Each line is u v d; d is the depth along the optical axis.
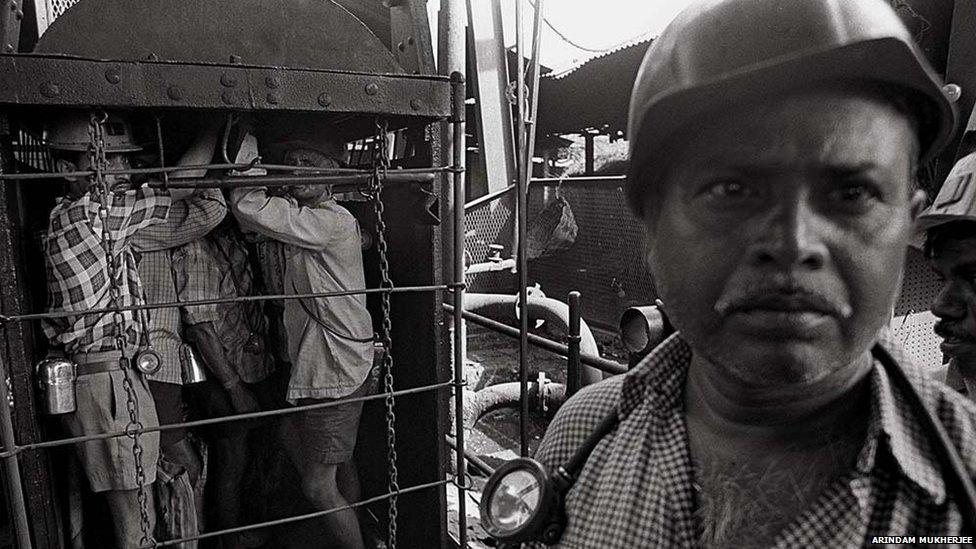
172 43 2.19
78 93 1.82
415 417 2.95
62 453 2.70
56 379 2.17
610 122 9.02
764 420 0.66
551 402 4.92
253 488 3.33
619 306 6.44
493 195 4.76
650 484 0.73
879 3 0.58
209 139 2.45
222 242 2.94
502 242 6.74
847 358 0.55
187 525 2.64
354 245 2.66
